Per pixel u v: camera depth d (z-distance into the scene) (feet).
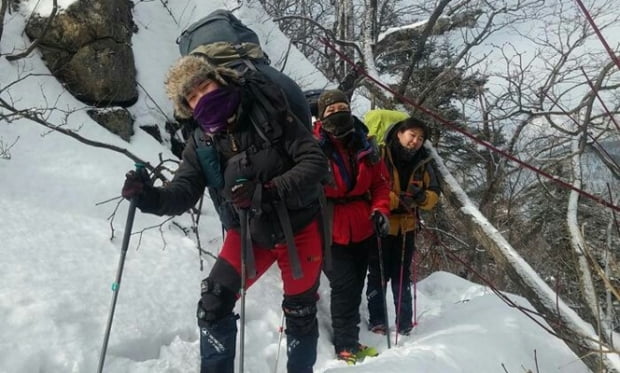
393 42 25.88
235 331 7.82
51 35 16.40
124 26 18.15
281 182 7.17
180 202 7.48
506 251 10.27
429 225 26.21
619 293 6.30
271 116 7.29
